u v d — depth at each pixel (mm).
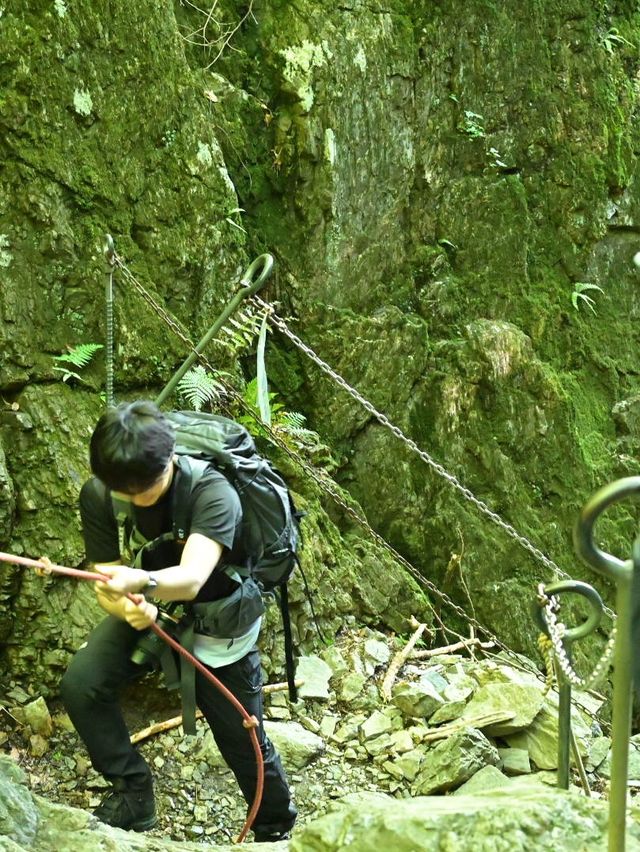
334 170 6469
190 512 2840
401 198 6836
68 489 4785
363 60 6535
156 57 5461
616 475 7293
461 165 7090
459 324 6980
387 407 6605
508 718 4906
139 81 5395
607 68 7520
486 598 6570
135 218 5406
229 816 4383
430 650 5723
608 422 7473
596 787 4789
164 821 4312
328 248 6520
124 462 2615
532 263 7375
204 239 5652
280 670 5094
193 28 6273
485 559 6629
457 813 2066
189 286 5633
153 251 5469
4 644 4629
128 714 4703
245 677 3252
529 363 6961
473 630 6320
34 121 5016
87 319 5141
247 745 3303
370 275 6734
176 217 5559
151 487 2691
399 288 6875
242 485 3033
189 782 4473
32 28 4984
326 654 5332
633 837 2041
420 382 6746
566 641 2676
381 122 6660
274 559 3213
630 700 1831
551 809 2076
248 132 6359
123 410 2674
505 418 6879
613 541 7074
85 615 4695
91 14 5176
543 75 7273
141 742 4586
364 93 6562
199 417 3229
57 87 5078
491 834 2014
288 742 4625
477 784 4594
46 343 4992
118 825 3297
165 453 2680
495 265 7152
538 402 6973
